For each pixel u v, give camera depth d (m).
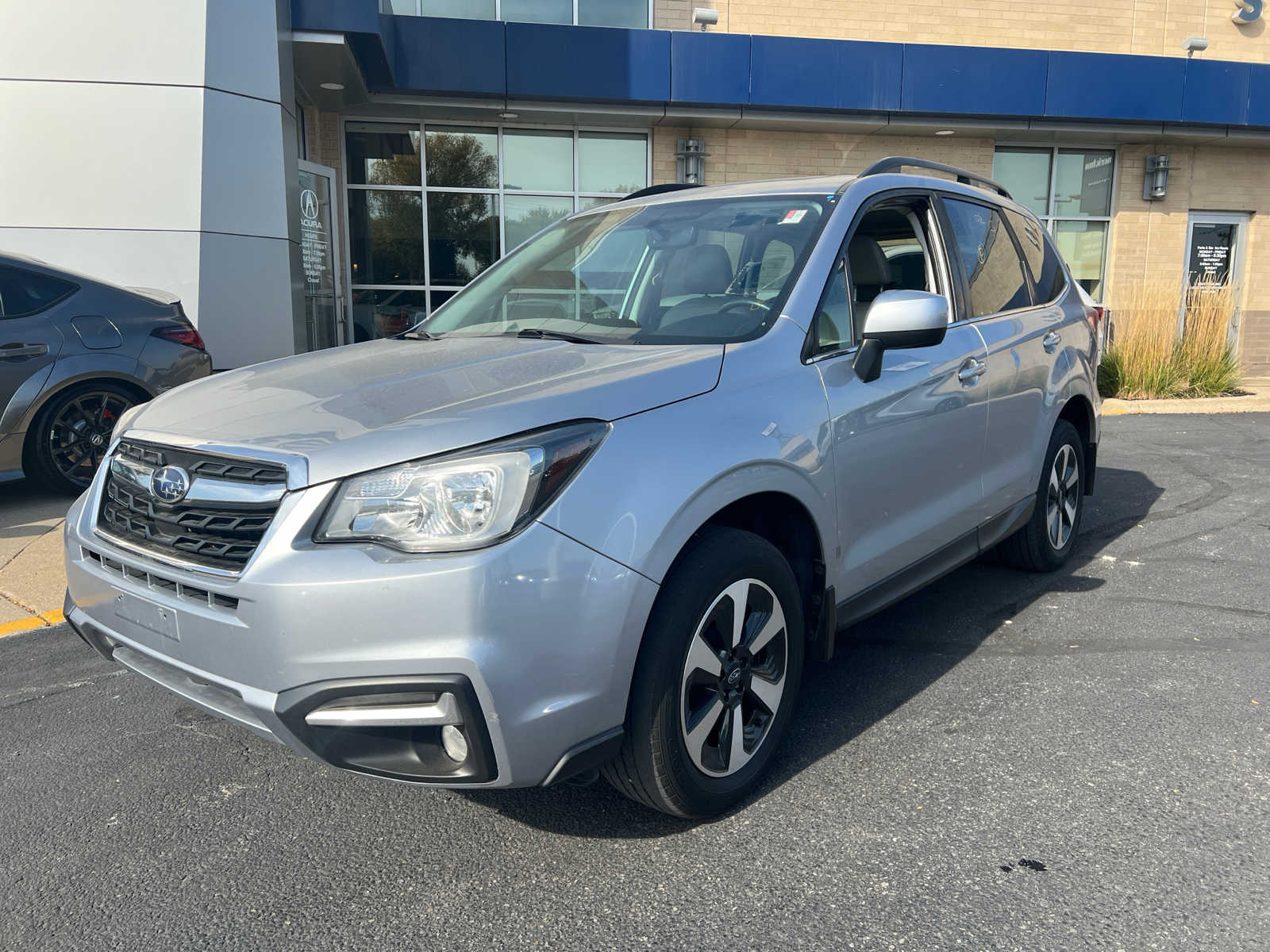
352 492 2.02
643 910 2.14
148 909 2.19
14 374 5.75
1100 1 13.40
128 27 8.10
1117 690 3.26
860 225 3.21
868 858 2.31
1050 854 2.31
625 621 2.12
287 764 2.87
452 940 2.05
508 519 1.99
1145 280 14.17
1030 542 4.32
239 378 2.77
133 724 3.15
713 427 2.38
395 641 1.94
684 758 2.31
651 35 11.12
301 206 10.16
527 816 2.55
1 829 2.53
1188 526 5.46
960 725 3.01
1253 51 14.05
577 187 12.36
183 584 2.16
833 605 2.80
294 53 9.42
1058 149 13.73
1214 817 2.47
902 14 12.77
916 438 3.13
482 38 10.80
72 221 8.12
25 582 4.48
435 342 3.12
